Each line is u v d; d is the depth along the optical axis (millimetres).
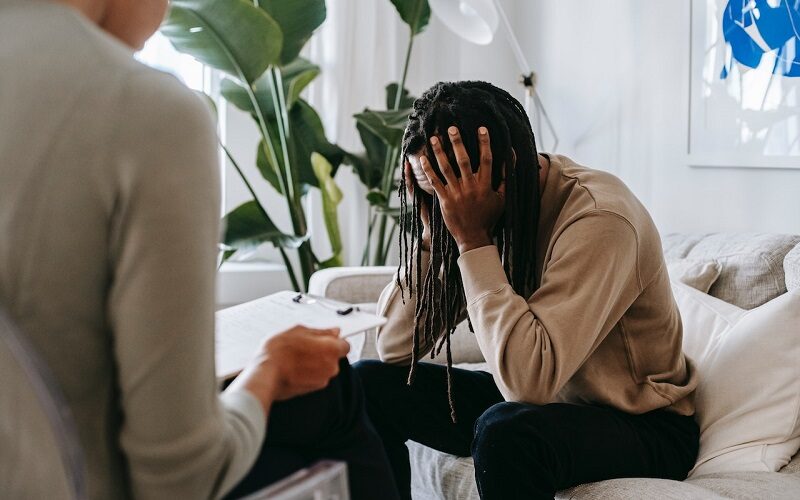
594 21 2961
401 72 3447
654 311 1411
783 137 2145
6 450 591
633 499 1202
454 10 2742
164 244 624
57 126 620
